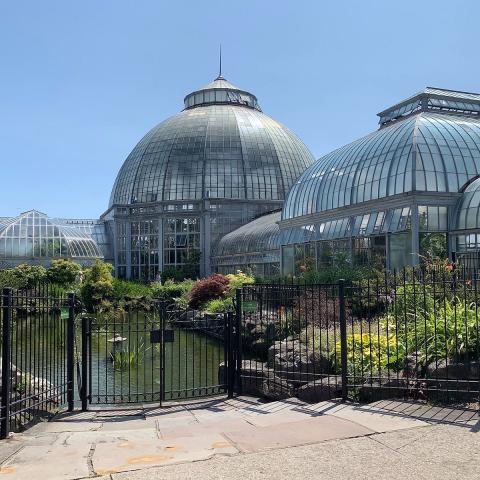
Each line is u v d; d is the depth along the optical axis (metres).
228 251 70.25
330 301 21.09
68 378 13.16
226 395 14.35
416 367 12.05
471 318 12.91
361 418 10.06
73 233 76.44
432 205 35.34
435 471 7.39
